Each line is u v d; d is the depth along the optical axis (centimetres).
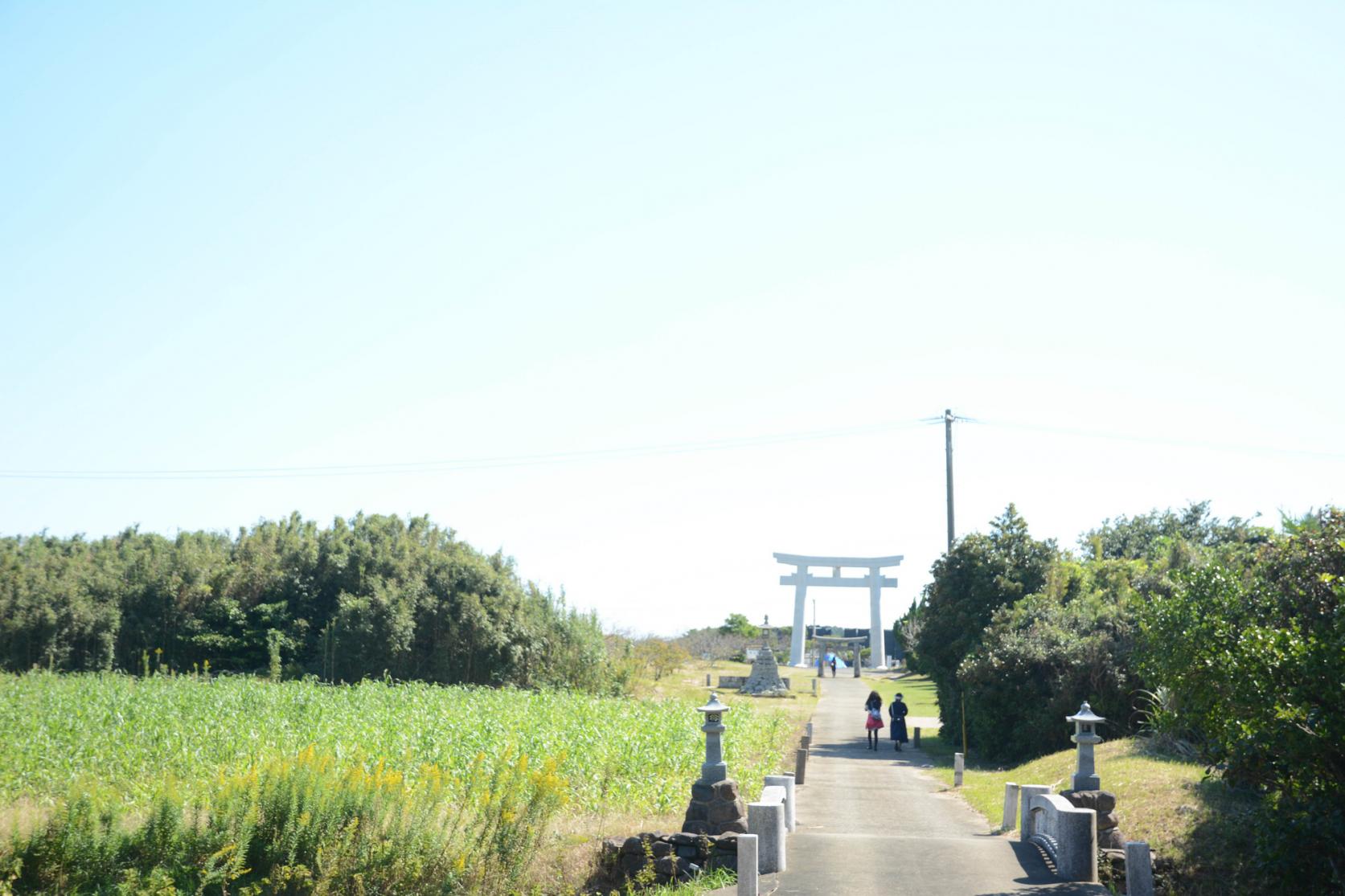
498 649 4969
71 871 1402
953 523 4169
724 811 1526
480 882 1501
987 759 3134
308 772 1541
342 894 1435
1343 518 1614
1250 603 1552
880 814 2002
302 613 5038
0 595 4591
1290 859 1387
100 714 2323
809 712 5012
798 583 9838
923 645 3853
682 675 7150
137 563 5084
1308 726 1350
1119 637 3017
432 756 2089
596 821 1777
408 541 5406
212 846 1432
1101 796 1534
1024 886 1309
